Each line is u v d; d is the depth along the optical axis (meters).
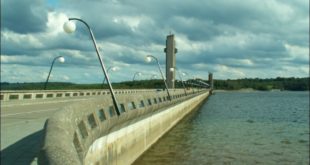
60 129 5.23
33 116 28.17
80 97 62.19
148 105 22.31
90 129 10.30
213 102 128.50
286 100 159.75
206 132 37.28
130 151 18.81
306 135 37.41
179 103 46.47
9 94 44.31
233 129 41.03
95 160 11.93
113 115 14.18
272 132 39.62
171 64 77.25
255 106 104.50
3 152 12.41
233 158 23.86
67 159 3.67
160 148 25.84
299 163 23.12
